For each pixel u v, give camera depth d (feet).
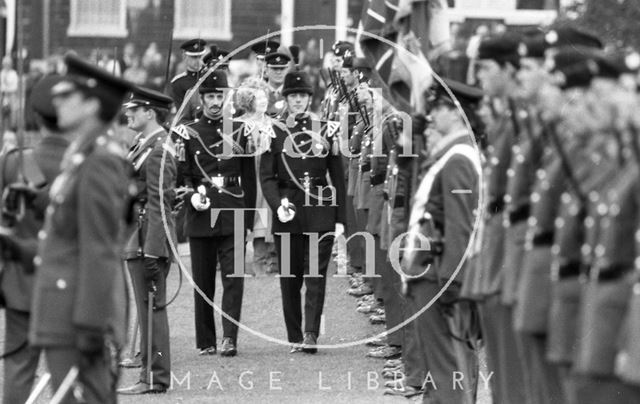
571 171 84.33
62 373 88.89
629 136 78.69
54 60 233.35
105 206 86.94
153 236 123.54
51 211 88.74
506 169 98.32
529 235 90.17
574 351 84.23
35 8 244.42
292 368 133.18
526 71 92.17
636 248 77.10
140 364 133.18
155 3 242.78
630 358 75.15
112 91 89.45
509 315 98.53
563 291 84.48
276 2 239.71
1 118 161.38
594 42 94.94
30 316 100.12
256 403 119.03
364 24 128.98
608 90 79.56
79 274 87.20
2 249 98.84
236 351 139.85
